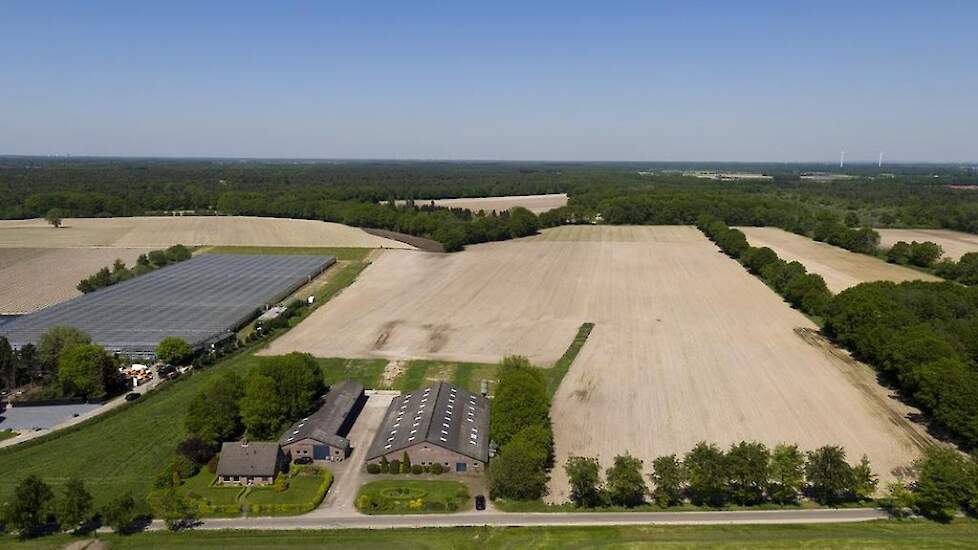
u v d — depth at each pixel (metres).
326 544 65.56
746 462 73.44
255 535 67.44
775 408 97.44
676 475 73.31
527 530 68.06
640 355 118.81
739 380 107.50
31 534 67.75
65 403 99.88
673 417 94.81
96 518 70.25
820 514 71.75
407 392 103.19
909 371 98.69
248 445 80.38
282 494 75.56
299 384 93.38
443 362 116.56
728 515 71.62
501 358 118.06
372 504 73.12
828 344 124.38
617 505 74.00
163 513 68.50
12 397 101.62
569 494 76.00
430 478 79.56
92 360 100.31
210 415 86.88
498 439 84.06
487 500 74.75
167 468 78.75
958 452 84.19
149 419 94.69
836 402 99.25
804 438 88.75
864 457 76.31
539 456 77.62
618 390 103.81
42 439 87.75
